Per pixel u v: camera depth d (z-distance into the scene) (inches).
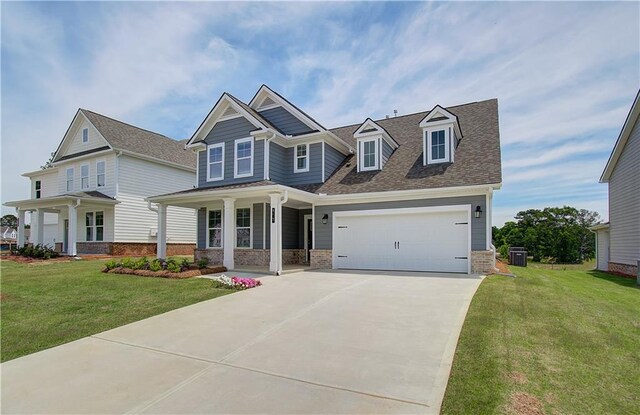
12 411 134.1
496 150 525.0
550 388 142.9
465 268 474.9
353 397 139.6
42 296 336.2
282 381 155.2
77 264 626.8
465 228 476.4
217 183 628.7
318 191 581.3
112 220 817.5
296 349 193.3
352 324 235.9
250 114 588.7
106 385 154.9
